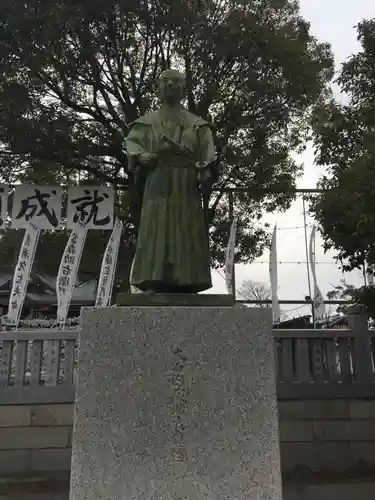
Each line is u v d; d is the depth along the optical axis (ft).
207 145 14.46
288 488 27.20
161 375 12.17
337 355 31.30
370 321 34.58
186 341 12.41
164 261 13.57
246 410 12.18
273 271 48.47
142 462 11.68
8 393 29.14
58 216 40.01
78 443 11.74
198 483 11.67
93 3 35.55
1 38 35.37
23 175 45.62
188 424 11.95
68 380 29.76
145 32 41.45
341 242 26.78
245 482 11.79
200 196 14.56
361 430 30.09
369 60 27.07
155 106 44.04
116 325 12.39
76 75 40.34
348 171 23.99
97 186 41.24
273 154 48.14
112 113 44.50
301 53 41.83
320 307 48.32
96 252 57.47
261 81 40.91
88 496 11.48
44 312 77.30
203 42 39.70
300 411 30.04
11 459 28.55
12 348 30.09
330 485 27.63
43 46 36.27
